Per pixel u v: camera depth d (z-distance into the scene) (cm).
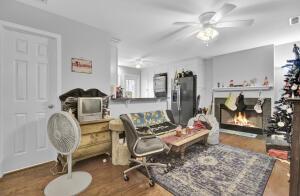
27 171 213
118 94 364
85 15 245
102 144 250
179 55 487
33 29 219
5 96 204
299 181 98
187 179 194
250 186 179
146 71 704
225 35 318
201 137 296
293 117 101
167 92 602
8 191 170
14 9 204
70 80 260
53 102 245
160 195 166
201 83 520
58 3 212
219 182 187
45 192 165
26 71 221
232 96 450
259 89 403
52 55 244
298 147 99
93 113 242
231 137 388
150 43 374
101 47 302
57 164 235
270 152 269
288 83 280
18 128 215
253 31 299
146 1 207
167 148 231
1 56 197
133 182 190
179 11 230
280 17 243
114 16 247
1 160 199
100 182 189
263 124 404
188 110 504
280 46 381
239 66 441
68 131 164
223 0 202
